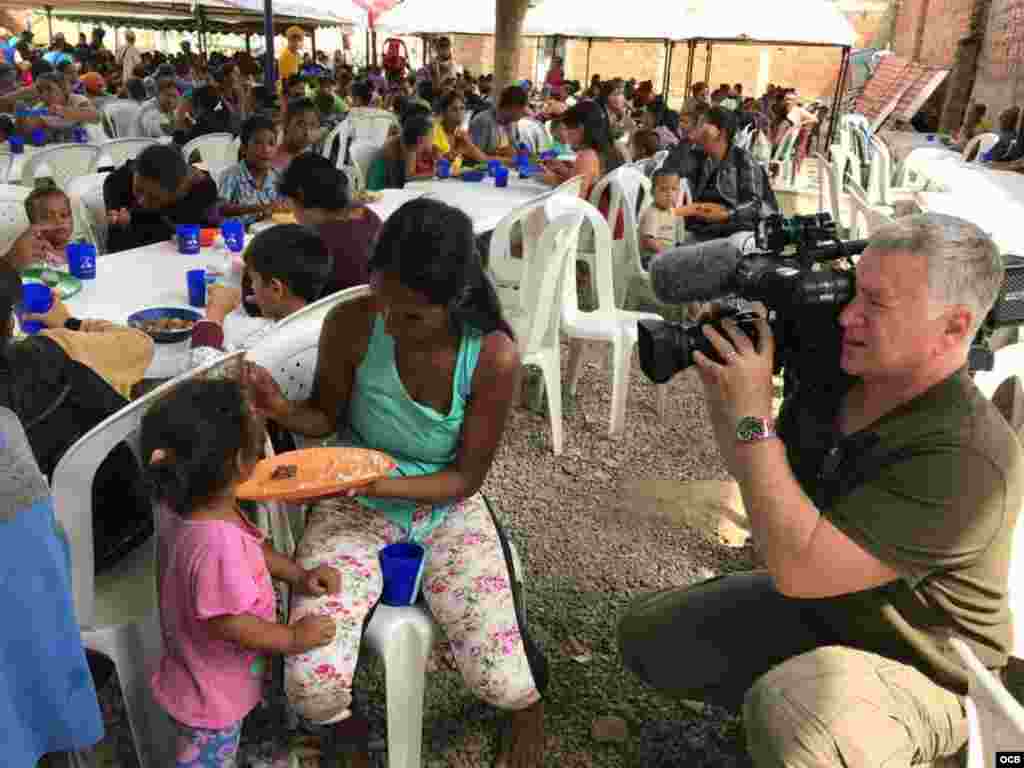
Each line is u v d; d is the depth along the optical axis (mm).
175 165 3861
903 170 8797
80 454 1673
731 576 2109
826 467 1685
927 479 1503
